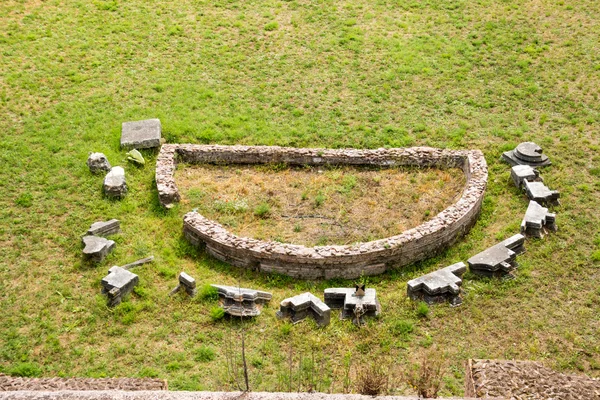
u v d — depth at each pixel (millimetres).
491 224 14555
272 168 16266
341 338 11633
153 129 16922
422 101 18516
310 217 14672
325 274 13039
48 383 9781
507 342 11641
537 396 8969
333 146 16891
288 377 10727
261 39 21109
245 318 12039
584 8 22328
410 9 22609
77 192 15281
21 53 20141
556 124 17609
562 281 12961
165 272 13070
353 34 21219
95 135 17031
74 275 13070
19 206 14852
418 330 11898
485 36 21094
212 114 17984
